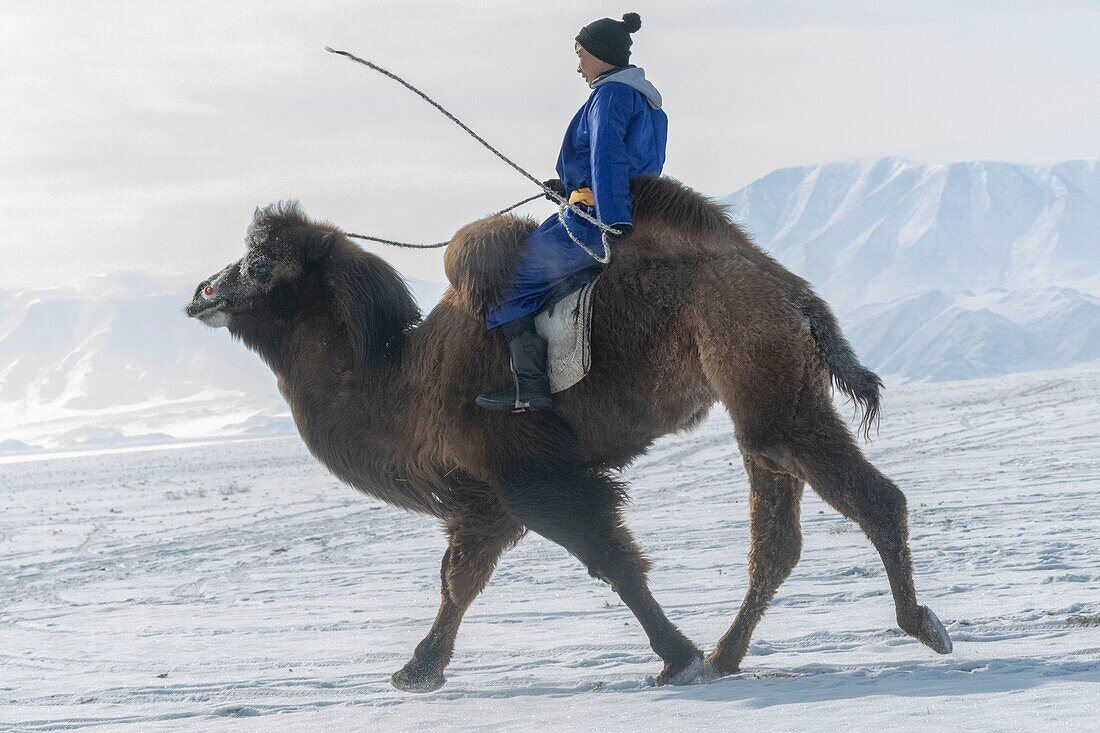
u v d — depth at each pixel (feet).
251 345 45.50
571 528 37.99
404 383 41.65
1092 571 55.77
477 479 40.45
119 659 55.31
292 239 44.01
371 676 44.55
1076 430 176.76
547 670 42.39
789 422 35.27
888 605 51.39
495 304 38.70
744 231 38.81
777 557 38.83
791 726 28.76
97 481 304.71
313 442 43.80
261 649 54.95
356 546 109.50
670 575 69.00
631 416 38.04
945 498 102.83
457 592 41.11
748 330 35.42
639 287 37.19
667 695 34.81
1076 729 25.88
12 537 146.00
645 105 40.09
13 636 68.80
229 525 144.66
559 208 39.40
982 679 32.60
